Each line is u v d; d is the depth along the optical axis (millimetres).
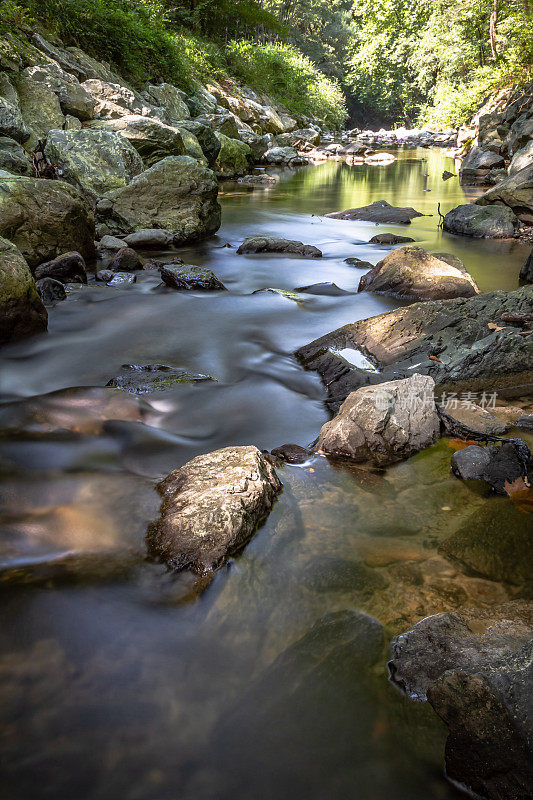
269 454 3344
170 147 13031
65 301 6430
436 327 4738
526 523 2738
